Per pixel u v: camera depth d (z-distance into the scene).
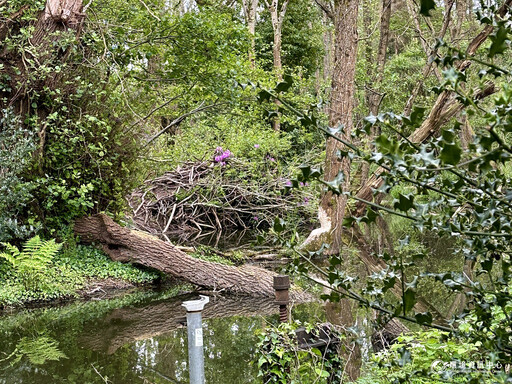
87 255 10.50
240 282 9.66
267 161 15.84
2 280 9.27
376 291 1.84
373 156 1.46
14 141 8.92
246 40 11.54
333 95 12.58
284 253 11.96
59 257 10.15
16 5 9.64
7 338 7.03
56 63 9.70
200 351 3.95
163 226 15.63
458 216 2.01
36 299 9.01
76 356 6.21
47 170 9.90
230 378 5.34
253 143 15.67
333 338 4.54
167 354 6.27
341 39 12.66
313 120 1.59
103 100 10.25
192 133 16.44
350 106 12.57
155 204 16.06
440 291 7.40
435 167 1.34
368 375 4.00
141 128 11.27
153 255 10.06
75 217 10.54
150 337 7.01
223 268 9.90
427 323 1.62
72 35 9.48
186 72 11.35
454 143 1.15
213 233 15.66
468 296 1.98
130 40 11.36
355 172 17.08
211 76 11.12
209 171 15.88
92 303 9.01
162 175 16.00
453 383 2.17
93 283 9.87
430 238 13.11
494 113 1.27
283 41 26.50
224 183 15.54
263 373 4.38
